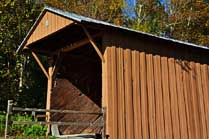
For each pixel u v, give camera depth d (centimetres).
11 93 2031
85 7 3080
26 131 1400
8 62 2034
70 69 1565
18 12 2072
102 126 1172
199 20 3244
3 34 1988
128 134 1209
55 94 1502
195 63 1476
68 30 1306
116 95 1213
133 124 1229
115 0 3111
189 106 1404
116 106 1205
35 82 2256
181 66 1421
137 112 1248
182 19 3266
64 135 1423
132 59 1284
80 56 1597
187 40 3194
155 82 1325
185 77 1423
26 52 1556
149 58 1332
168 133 1314
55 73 1520
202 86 1469
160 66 1356
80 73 1595
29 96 2188
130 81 1258
